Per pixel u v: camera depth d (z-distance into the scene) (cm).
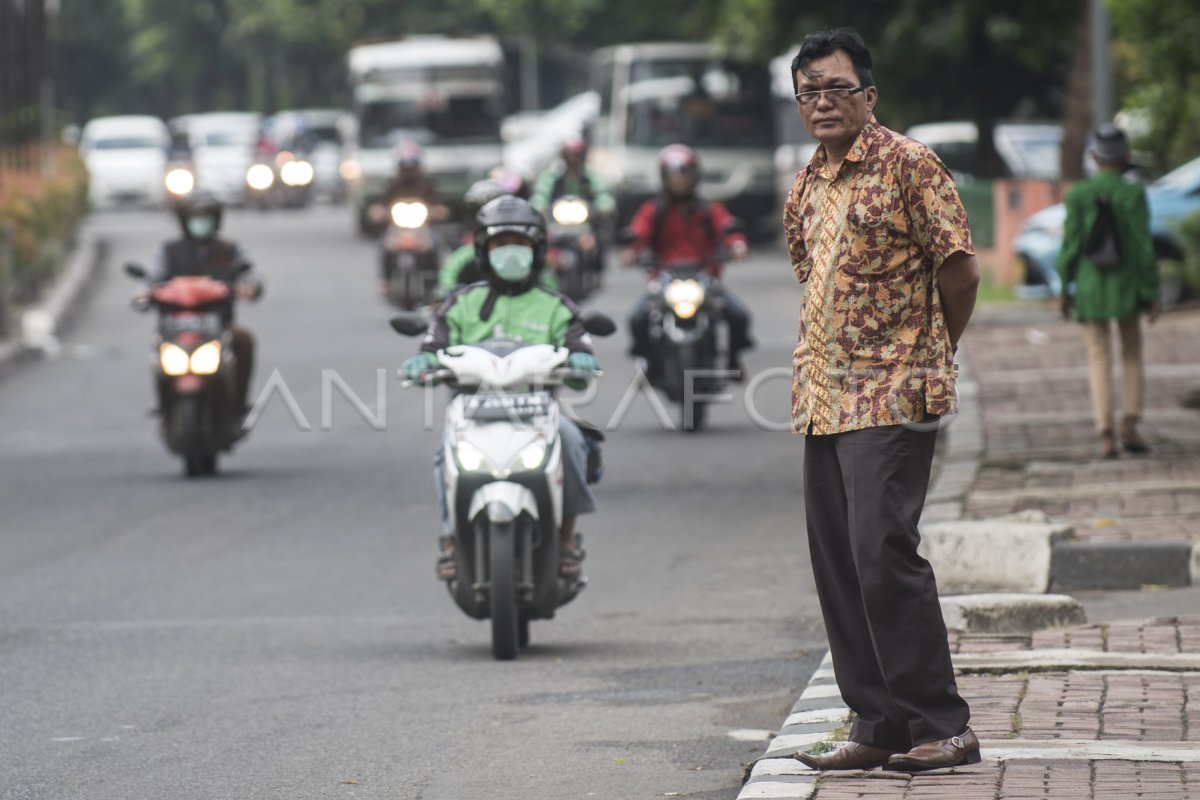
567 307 2403
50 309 7156
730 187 10994
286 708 2102
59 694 2177
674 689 2173
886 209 1559
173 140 15175
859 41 1577
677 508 3450
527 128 15162
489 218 2370
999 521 2697
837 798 1562
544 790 1769
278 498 3650
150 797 1756
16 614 2648
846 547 1623
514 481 2302
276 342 6388
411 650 2405
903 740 1639
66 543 3209
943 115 10256
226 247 3991
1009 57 9462
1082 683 1955
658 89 11025
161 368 3850
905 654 1591
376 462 4116
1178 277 6462
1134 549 2586
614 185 11019
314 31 18150
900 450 1566
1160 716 1809
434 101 11544
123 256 10388
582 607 2667
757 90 11044
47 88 10712
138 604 2711
